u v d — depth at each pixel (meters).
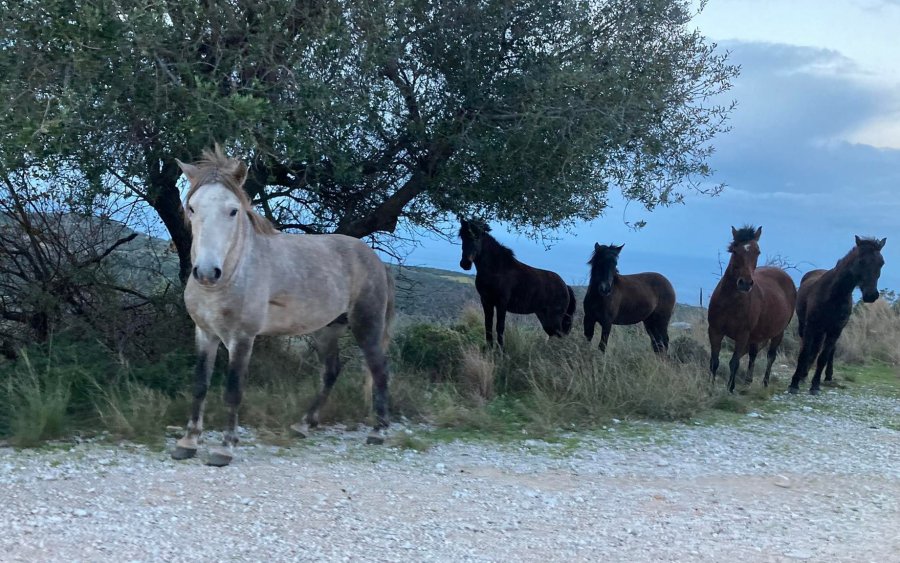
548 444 7.47
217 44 7.27
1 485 4.95
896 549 4.68
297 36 7.50
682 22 9.80
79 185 7.92
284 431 7.07
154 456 5.96
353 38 7.93
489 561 4.21
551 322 12.33
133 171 7.53
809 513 5.52
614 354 10.62
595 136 8.77
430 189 9.73
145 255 9.48
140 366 8.04
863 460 7.41
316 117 7.90
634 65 9.39
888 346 15.58
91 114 6.90
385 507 5.05
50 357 7.48
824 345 11.70
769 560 4.42
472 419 8.05
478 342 10.60
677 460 7.07
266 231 6.37
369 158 9.53
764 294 11.12
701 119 9.97
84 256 8.89
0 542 3.96
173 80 6.93
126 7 6.80
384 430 7.09
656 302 12.86
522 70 9.13
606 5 9.42
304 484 5.42
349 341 9.88
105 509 4.60
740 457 7.31
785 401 10.73
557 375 9.52
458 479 5.92
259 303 6.11
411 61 9.14
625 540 4.69
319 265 6.67
